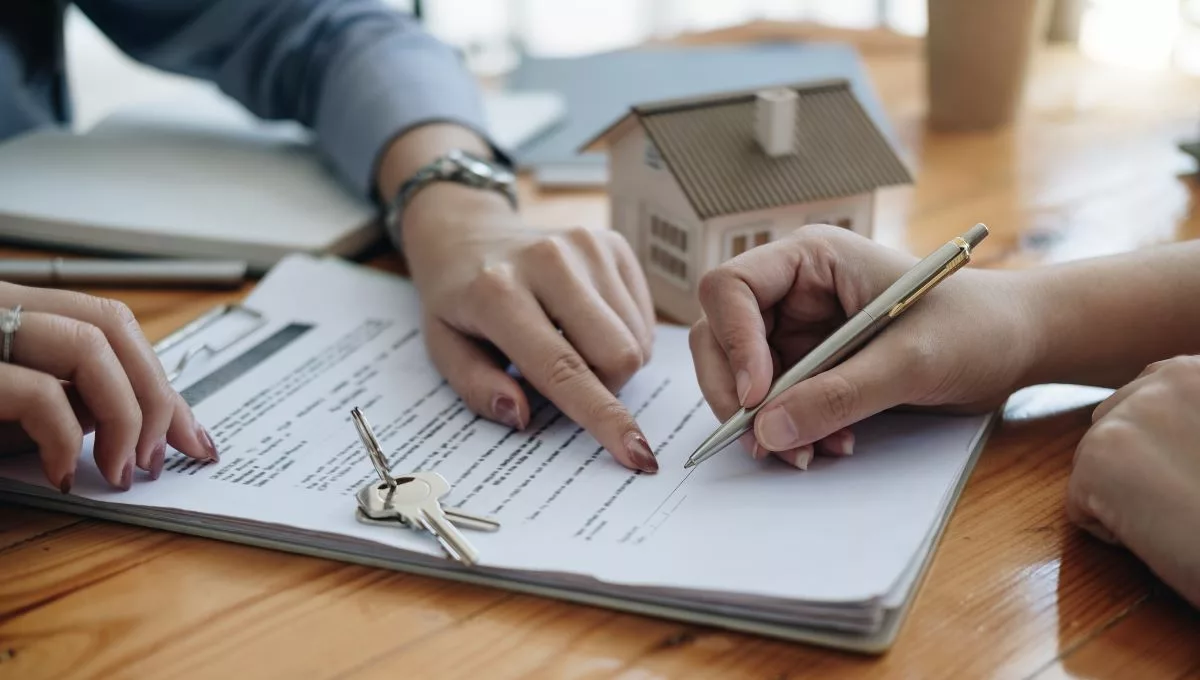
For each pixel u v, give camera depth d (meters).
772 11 2.14
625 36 2.29
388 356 0.68
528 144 1.02
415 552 0.48
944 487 0.51
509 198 0.81
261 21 1.02
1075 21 1.32
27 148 0.99
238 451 0.57
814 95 0.76
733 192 0.69
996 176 0.96
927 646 0.44
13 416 0.51
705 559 0.46
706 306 0.57
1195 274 0.61
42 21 1.14
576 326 0.61
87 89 2.84
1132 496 0.47
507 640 0.44
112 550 0.51
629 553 0.47
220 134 1.05
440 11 2.30
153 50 1.08
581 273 0.63
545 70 1.22
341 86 0.94
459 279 0.66
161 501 0.52
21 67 1.11
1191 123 1.07
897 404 0.54
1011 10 1.01
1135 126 1.07
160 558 0.50
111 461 0.53
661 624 0.45
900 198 0.92
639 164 0.75
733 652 0.44
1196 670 0.42
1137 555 0.47
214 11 1.04
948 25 1.03
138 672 0.43
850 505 0.50
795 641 0.44
